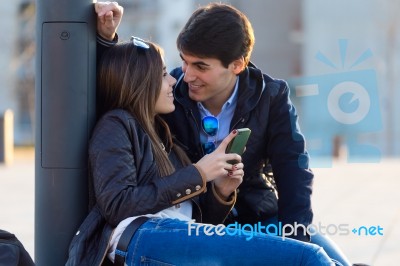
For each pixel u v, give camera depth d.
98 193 3.67
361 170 18.77
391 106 39.84
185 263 3.42
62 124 3.96
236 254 3.38
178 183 3.65
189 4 49.81
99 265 3.54
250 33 4.11
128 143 3.75
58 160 3.96
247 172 4.29
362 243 8.00
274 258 3.35
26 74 46.78
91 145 3.76
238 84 4.20
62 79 3.96
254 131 4.22
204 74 4.05
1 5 46.62
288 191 4.15
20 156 28.08
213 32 3.96
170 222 3.53
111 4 4.01
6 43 46.56
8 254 3.43
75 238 3.71
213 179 3.79
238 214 4.37
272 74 42.84
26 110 49.03
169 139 4.12
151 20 50.66
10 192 13.48
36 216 4.06
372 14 40.56
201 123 4.23
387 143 39.94
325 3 41.25
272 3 42.88
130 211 3.60
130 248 3.50
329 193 12.98
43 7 3.98
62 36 3.95
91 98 4.01
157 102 4.03
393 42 40.16
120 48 4.03
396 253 7.45
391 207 11.02
